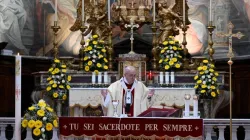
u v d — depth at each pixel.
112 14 23.75
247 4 25.48
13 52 24.97
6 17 24.84
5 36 24.77
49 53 25.89
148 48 25.83
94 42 22.27
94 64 22.02
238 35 17.91
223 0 26.06
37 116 16.27
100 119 15.26
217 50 25.89
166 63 22.06
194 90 20.92
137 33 26.03
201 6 26.42
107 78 21.52
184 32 22.77
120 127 15.20
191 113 16.41
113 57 24.39
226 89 22.53
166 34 22.77
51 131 16.42
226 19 25.95
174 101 20.89
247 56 25.22
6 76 24.45
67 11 26.23
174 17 23.02
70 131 15.34
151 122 15.17
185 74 21.73
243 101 25.27
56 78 21.45
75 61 25.17
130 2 22.97
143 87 17.61
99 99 20.98
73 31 24.22
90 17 23.05
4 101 24.38
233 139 19.30
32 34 25.62
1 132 19.64
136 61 21.38
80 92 21.03
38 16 25.83
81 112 21.27
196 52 26.16
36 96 22.19
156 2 23.22
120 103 17.36
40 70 25.47
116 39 25.98
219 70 25.62
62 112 21.73
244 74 25.28
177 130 15.16
